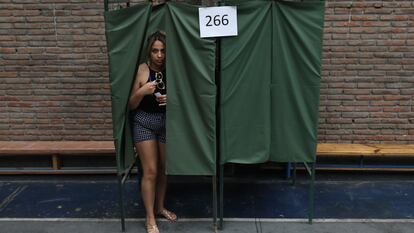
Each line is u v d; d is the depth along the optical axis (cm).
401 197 421
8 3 488
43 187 455
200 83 319
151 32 362
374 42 482
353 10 477
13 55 500
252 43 325
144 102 332
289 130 342
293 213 388
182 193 438
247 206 405
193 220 375
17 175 488
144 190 347
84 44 495
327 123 504
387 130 503
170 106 326
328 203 409
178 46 319
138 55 316
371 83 492
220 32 314
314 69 328
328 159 483
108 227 364
